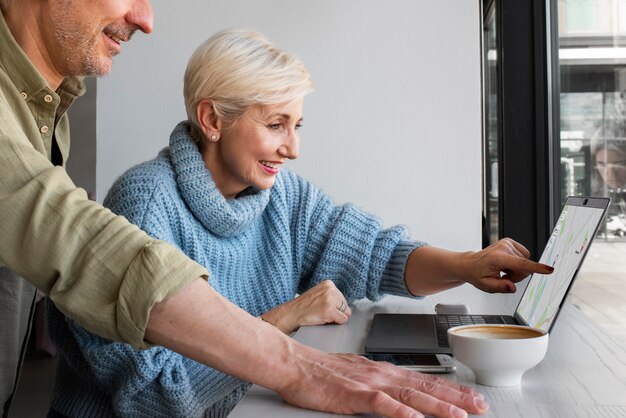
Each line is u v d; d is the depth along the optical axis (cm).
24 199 91
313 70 230
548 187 234
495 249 154
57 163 150
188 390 124
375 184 229
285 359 90
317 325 146
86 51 135
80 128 344
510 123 237
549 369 100
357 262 170
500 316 146
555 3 229
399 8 227
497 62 247
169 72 236
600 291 203
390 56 228
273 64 145
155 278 86
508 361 90
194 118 148
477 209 226
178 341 89
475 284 155
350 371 89
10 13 134
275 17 231
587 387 91
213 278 146
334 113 230
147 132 238
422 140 227
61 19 132
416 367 101
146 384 121
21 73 132
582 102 213
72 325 124
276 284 166
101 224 90
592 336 121
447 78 226
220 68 144
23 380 296
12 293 137
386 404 81
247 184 152
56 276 89
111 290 88
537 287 133
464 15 225
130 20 137
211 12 233
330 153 231
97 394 137
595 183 209
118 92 238
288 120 148
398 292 168
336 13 229
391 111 228
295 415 84
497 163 257
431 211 228
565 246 126
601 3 203
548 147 234
